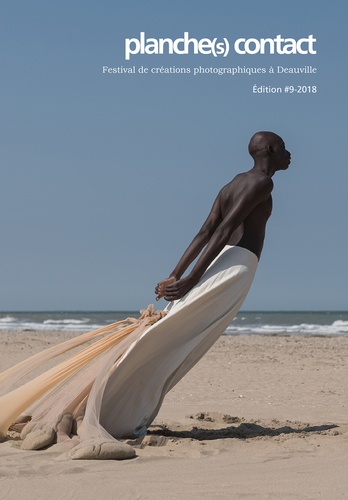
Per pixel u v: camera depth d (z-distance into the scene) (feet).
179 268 23.71
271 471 18.65
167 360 22.93
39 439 21.29
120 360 22.34
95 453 19.60
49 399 23.58
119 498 15.99
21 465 18.95
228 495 16.25
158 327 22.27
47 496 16.14
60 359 56.08
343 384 45.88
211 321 23.08
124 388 22.66
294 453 20.97
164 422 27.55
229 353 70.23
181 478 17.79
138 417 23.00
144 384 22.93
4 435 22.99
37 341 84.69
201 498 15.98
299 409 33.78
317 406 35.19
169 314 22.39
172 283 23.54
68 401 22.66
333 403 36.50
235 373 52.16
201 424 27.48
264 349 76.23
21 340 86.02
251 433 24.95
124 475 17.97
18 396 22.98
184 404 35.55
